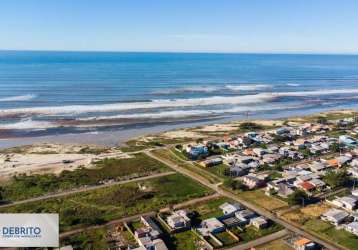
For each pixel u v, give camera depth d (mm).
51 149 104625
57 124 132750
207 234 58125
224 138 116625
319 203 70500
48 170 87062
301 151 102812
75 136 119750
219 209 67750
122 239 56594
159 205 68812
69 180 80250
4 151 101688
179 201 70938
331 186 77688
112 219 62906
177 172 87188
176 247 54938
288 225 62219
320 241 57062
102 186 77875
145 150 104750
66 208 66500
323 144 107188
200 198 72812
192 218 63844
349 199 69125
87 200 70250
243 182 80688
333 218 62312
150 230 58250
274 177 83688
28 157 96625
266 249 54562
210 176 84500
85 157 97625
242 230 60188
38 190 74812
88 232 58312
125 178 82562
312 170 87625
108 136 120938
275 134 120250
